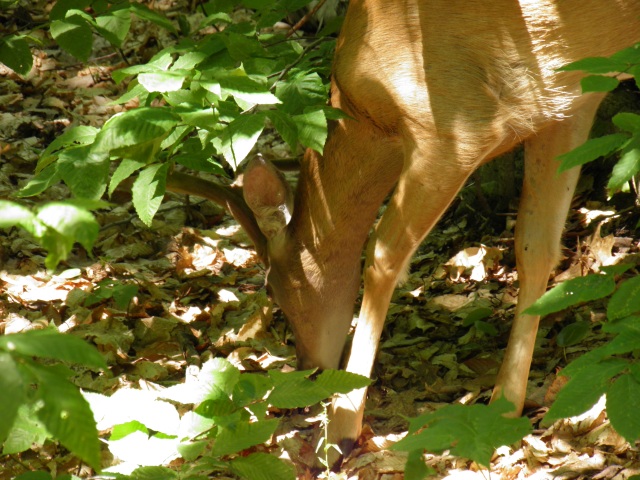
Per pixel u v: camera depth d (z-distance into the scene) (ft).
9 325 23.93
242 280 27.91
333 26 21.67
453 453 11.23
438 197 17.08
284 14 21.20
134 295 24.34
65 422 7.23
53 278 26.55
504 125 16.67
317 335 20.13
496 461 17.30
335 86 18.86
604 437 17.46
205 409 13.05
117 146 13.80
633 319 11.84
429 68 16.51
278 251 19.58
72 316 24.26
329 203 19.13
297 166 21.71
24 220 7.72
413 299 25.54
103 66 41.09
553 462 17.13
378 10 17.02
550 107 16.62
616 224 26.81
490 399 19.31
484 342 22.90
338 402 18.25
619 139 12.21
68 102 38.34
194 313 25.13
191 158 17.94
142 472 12.13
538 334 22.50
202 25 19.58
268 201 18.43
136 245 29.22
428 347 23.03
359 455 18.28
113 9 19.77
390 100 17.08
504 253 27.30
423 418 12.26
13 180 32.71
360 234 19.53
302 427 19.75
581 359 11.67
